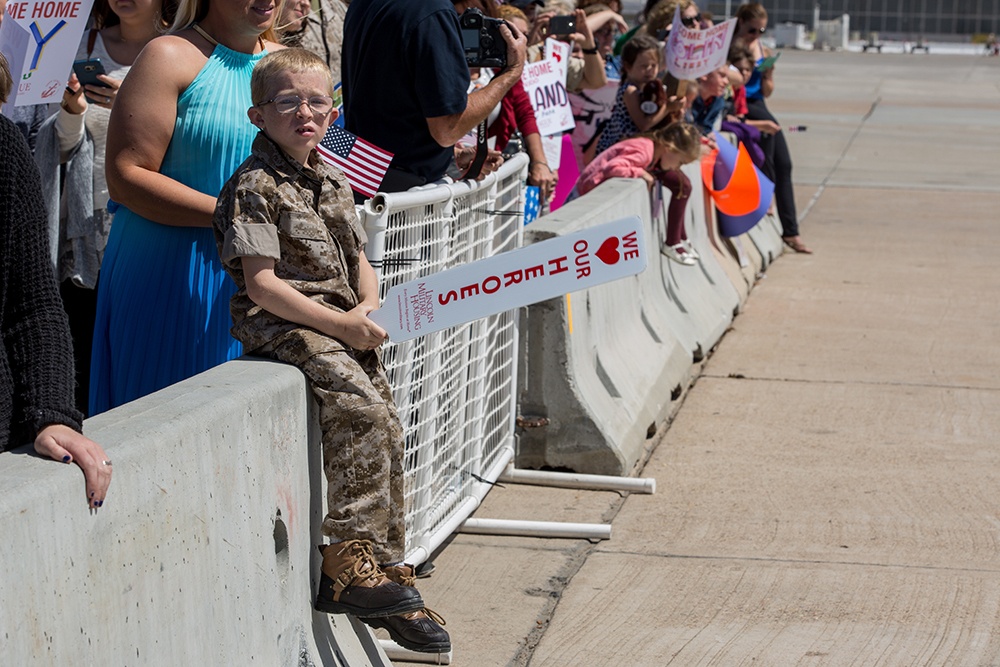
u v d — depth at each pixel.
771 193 9.06
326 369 2.93
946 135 19.97
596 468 5.24
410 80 4.04
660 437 5.96
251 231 2.87
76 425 2.15
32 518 1.93
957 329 8.16
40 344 2.17
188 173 3.51
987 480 5.36
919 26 83.94
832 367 7.23
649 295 6.81
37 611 1.94
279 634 2.81
